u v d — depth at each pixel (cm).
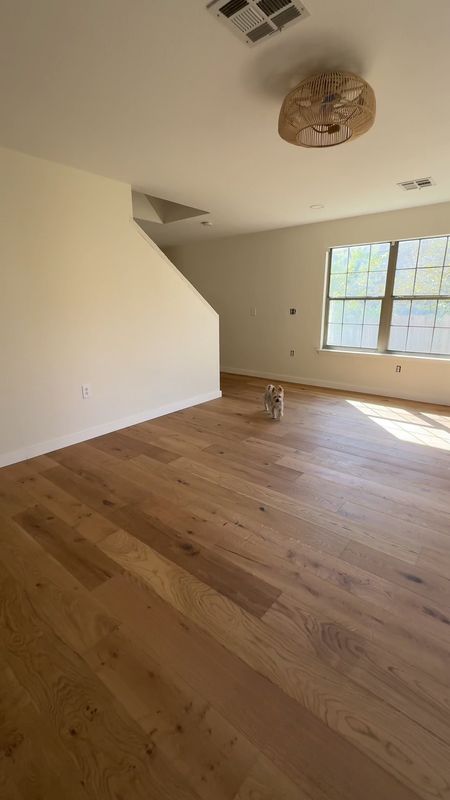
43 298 290
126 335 356
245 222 491
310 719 113
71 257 302
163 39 153
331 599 158
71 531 204
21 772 101
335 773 100
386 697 119
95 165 289
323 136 194
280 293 559
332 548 189
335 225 483
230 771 100
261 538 198
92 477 265
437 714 114
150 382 389
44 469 278
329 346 539
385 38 153
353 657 133
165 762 103
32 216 275
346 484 254
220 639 140
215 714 115
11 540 197
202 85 186
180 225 506
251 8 137
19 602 158
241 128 231
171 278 392
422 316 450
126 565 179
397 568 175
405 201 393
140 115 215
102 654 135
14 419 286
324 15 140
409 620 148
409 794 95
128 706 117
